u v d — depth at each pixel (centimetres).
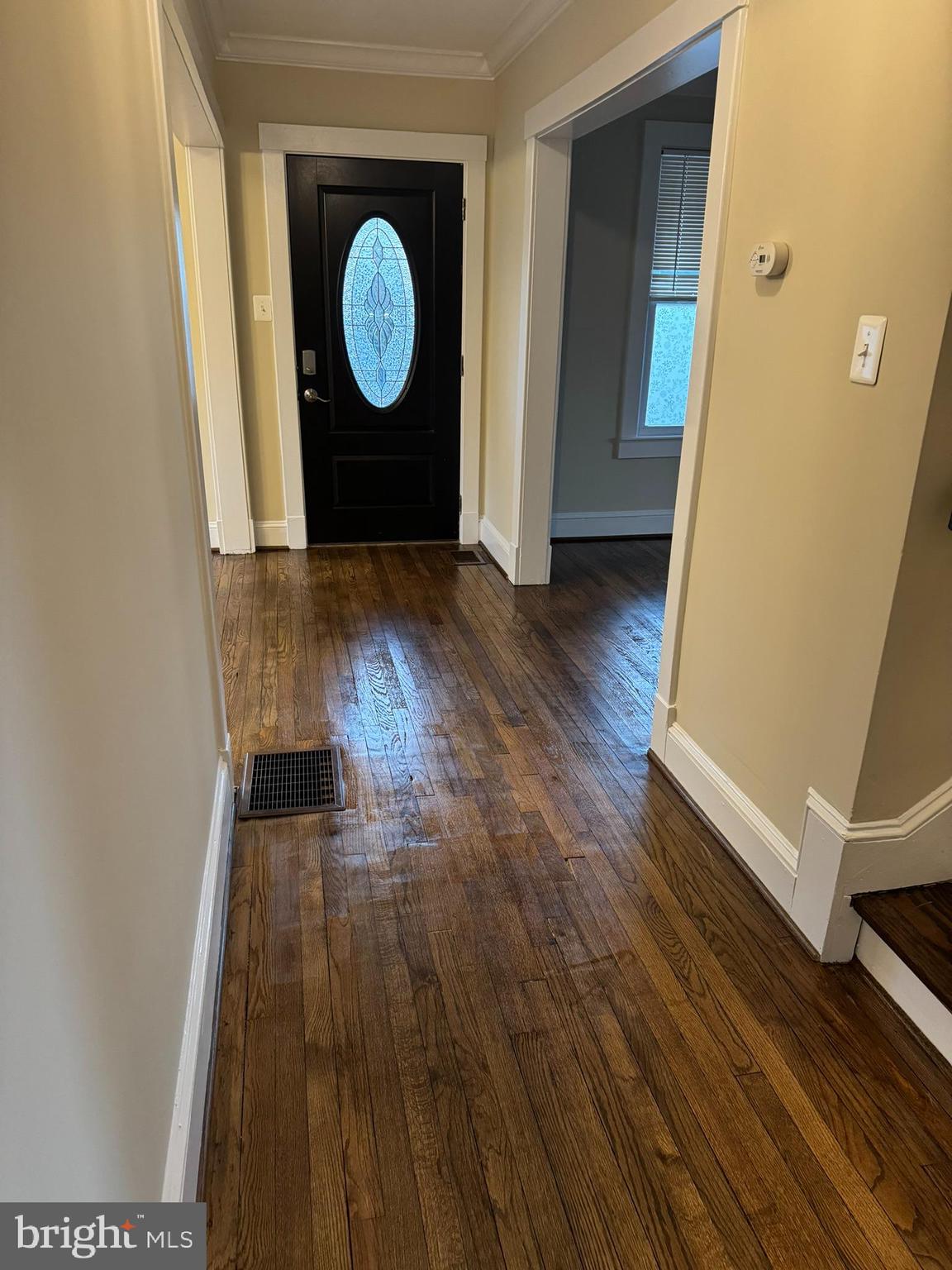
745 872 217
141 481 136
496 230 430
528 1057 164
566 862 220
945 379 146
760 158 192
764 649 205
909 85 146
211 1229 133
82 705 91
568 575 445
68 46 101
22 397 76
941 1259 131
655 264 471
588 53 295
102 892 96
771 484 197
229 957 187
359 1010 174
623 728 290
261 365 442
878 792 175
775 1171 144
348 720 290
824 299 173
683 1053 166
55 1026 75
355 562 455
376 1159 144
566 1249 131
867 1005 178
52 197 91
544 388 395
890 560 159
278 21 362
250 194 413
